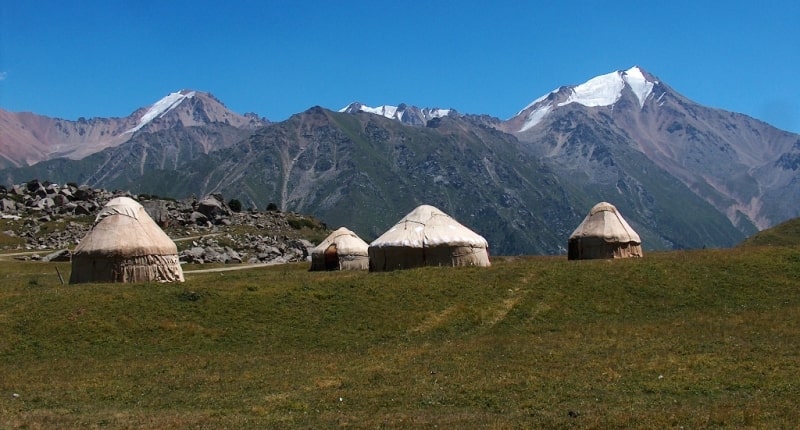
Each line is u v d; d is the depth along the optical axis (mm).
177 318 43219
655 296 47500
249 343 41094
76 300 44438
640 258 56062
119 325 42031
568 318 44469
